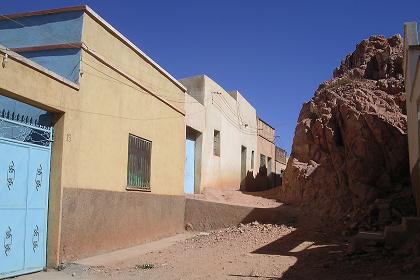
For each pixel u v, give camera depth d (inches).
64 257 368.2
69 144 374.6
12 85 310.3
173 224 613.9
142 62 525.0
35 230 344.8
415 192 478.6
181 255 430.0
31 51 404.5
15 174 326.0
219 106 880.3
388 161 585.9
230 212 634.8
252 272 339.0
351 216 545.0
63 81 364.8
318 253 404.2
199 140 775.7
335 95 722.8
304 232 518.0
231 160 953.5
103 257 413.4
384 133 589.6
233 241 495.8
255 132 1189.7
